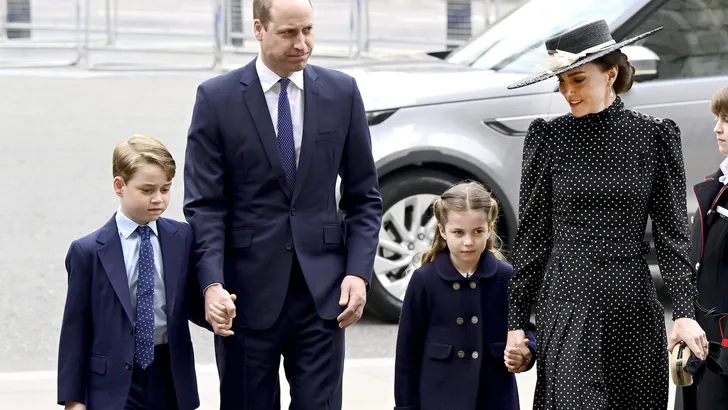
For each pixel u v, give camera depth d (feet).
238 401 45.96
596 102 41.27
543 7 84.84
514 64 80.12
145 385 44.09
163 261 44.06
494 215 46.47
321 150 45.32
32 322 77.15
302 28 43.80
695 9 78.23
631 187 40.96
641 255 41.91
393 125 75.00
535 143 42.55
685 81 76.18
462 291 46.21
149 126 136.36
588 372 40.83
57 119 140.46
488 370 46.55
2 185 110.42
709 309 47.14
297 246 44.91
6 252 91.71
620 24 78.18
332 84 46.03
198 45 202.39
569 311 41.37
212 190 45.03
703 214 47.60
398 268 76.48
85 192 108.78
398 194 75.61
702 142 75.77
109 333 43.60
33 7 210.38
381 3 225.15
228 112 44.98
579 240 41.55
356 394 62.95
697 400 47.42
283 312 45.06
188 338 44.55
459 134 75.25
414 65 83.10
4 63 187.83
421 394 46.70
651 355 41.93
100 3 217.56
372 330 76.33
